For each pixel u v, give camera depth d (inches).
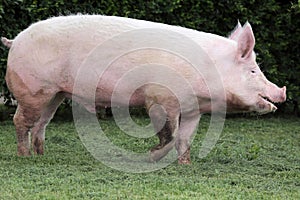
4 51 941.2
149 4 980.6
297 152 814.5
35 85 707.4
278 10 1025.5
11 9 932.6
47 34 704.4
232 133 934.4
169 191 586.9
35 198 553.3
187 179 634.8
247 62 700.0
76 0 960.9
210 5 1007.6
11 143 826.2
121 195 566.6
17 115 726.5
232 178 650.8
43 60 701.9
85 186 596.7
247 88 697.6
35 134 740.7
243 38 695.1
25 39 709.3
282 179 660.1
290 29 1036.5
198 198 562.9
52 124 976.3
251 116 1075.3
